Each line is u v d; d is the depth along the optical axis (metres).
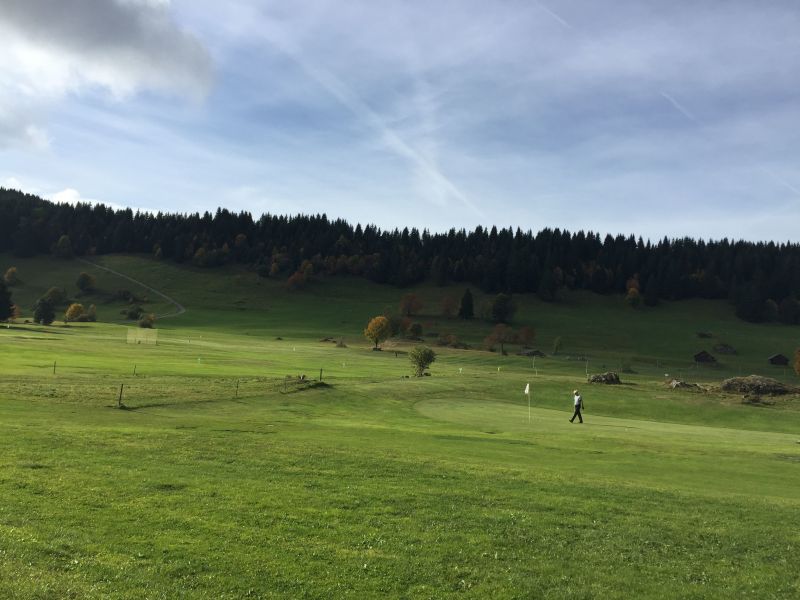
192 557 11.80
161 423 27.84
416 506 15.99
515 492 18.02
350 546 12.95
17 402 31.22
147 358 83.12
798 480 23.16
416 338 179.25
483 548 13.38
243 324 194.00
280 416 36.09
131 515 13.88
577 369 128.38
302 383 51.72
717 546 14.39
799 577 12.74
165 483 16.53
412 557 12.59
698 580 12.38
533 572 12.27
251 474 18.23
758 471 24.72
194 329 176.25
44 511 13.69
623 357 161.00
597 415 52.69
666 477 22.50
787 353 174.50
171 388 43.50
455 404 51.38
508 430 35.69
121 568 11.02
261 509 14.94
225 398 41.28
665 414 54.94
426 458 22.39
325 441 25.08
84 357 75.25
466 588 11.34
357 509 15.44
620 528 15.27
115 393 38.06
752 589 12.02
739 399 60.59
